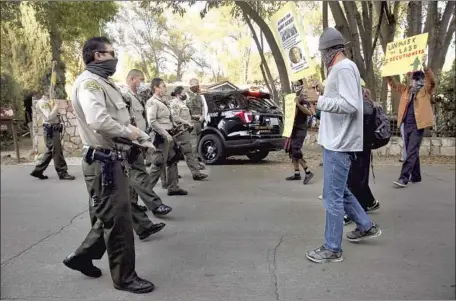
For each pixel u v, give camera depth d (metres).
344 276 3.72
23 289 3.53
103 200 3.30
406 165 7.12
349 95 3.70
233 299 3.33
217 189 7.34
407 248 4.36
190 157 8.14
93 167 3.27
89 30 17.58
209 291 3.47
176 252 4.34
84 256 3.61
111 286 3.57
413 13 11.62
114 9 17.17
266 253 4.28
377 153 11.23
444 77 11.58
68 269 3.93
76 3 15.63
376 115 4.69
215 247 4.47
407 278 3.67
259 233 4.91
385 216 5.49
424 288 3.48
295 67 4.44
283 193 7.00
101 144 3.27
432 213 5.61
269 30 13.66
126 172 3.34
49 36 18.11
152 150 3.48
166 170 6.86
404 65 5.53
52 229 5.17
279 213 5.77
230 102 10.40
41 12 16.05
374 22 15.48
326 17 12.98
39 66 18.42
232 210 5.94
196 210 5.95
